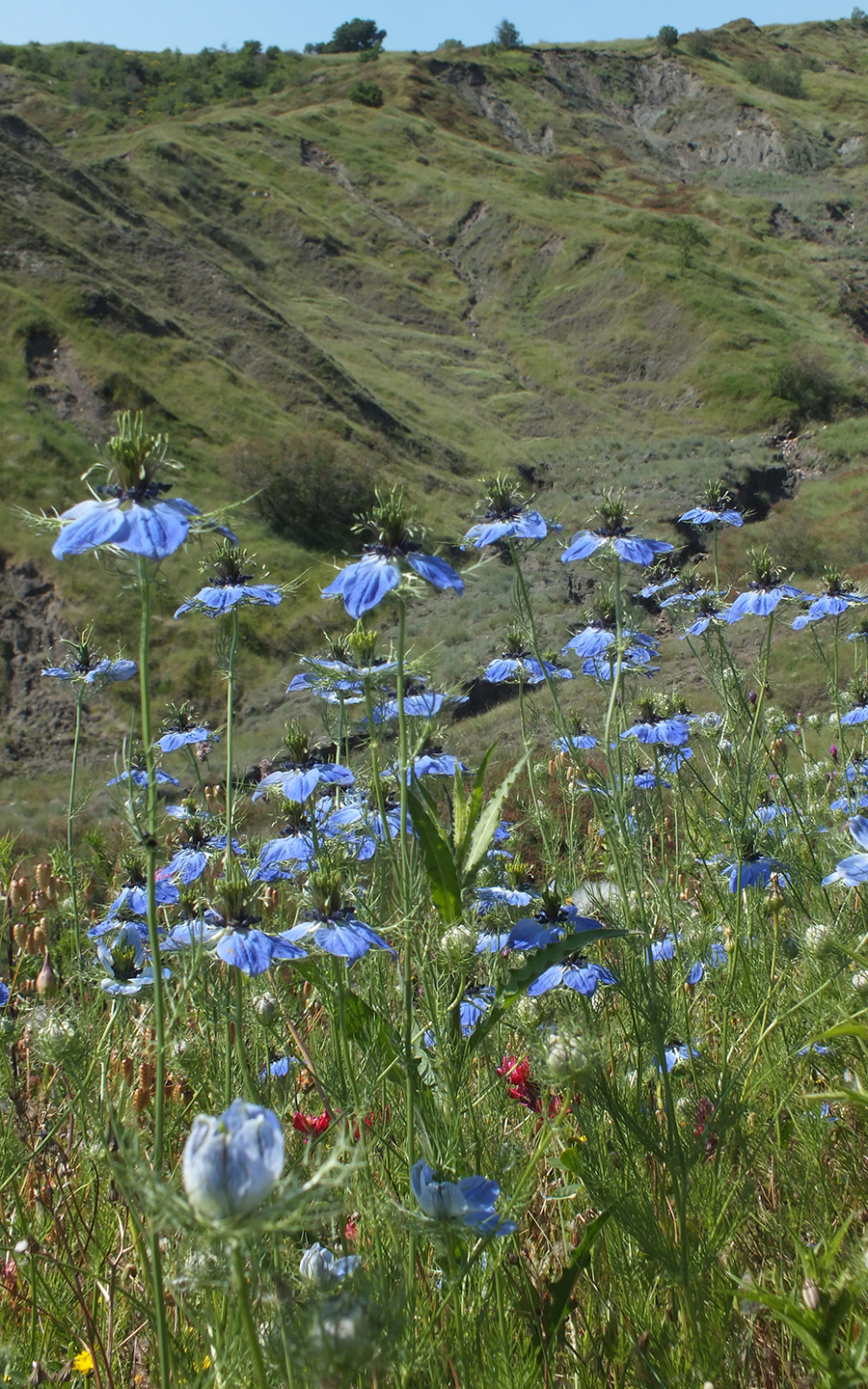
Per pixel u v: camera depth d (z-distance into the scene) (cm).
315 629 2517
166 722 476
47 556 2553
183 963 282
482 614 2356
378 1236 215
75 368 3328
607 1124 273
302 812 353
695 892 474
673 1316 244
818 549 2645
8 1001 334
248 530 2958
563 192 7538
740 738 457
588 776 325
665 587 525
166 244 4516
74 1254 264
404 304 6166
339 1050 268
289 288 5953
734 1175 276
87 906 492
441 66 9844
